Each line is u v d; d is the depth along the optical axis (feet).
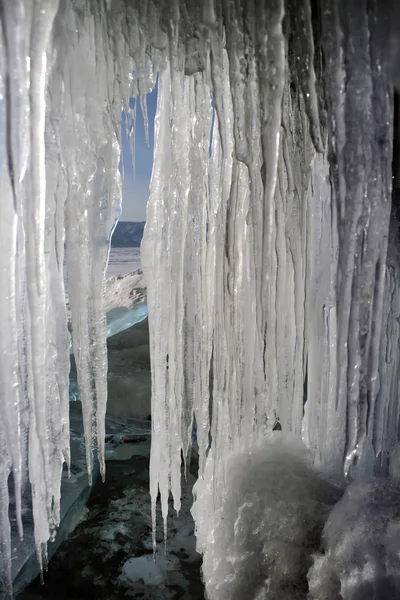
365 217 5.42
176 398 7.79
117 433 12.43
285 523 6.63
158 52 6.30
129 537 8.89
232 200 6.84
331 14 5.08
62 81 5.96
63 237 6.70
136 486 10.55
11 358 6.07
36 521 6.75
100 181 6.87
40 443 6.35
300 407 8.27
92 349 7.66
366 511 6.15
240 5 5.47
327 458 7.76
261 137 5.74
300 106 6.19
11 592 6.91
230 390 8.03
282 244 7.42
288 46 5.57
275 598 6.32
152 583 7.70
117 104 6.39
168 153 7.07
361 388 5.82
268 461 7.57
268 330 7.68
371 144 5.27
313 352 7.66
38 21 5.20
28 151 5.55
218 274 7.68
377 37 5.03
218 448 7.64
